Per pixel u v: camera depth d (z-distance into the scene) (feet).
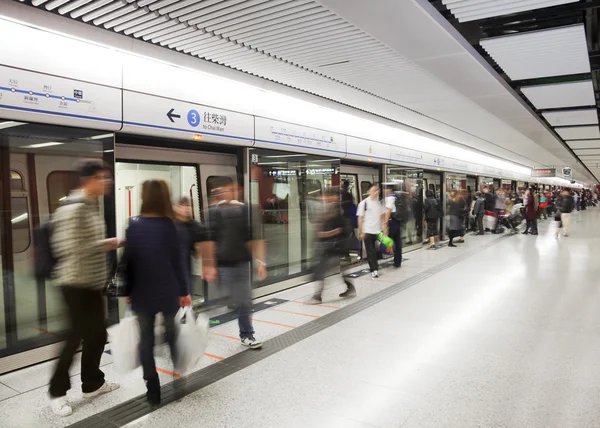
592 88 22.44
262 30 12.80
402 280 24.71
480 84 19.51
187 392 11.28
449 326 16.39
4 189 12.30
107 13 11.60
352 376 12.14
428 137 37.91
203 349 11.62
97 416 10.11
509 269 27.99
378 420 9.87
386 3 10.91
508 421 9.73
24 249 12.82
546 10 13.57
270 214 21.47
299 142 22.86
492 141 41.60
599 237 46.96
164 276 10.41
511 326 16.37
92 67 13.83
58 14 11.59
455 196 39.91
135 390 11.41
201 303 19.01
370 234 25.36
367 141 29.12
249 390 11.37
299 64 16.35
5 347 12.56
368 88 20.15
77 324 10.28
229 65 16.53
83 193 10.34
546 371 12.35
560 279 24.70
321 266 20.08
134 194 19.42
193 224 13.62
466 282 24.08
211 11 11.35
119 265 10.58
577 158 67.36
